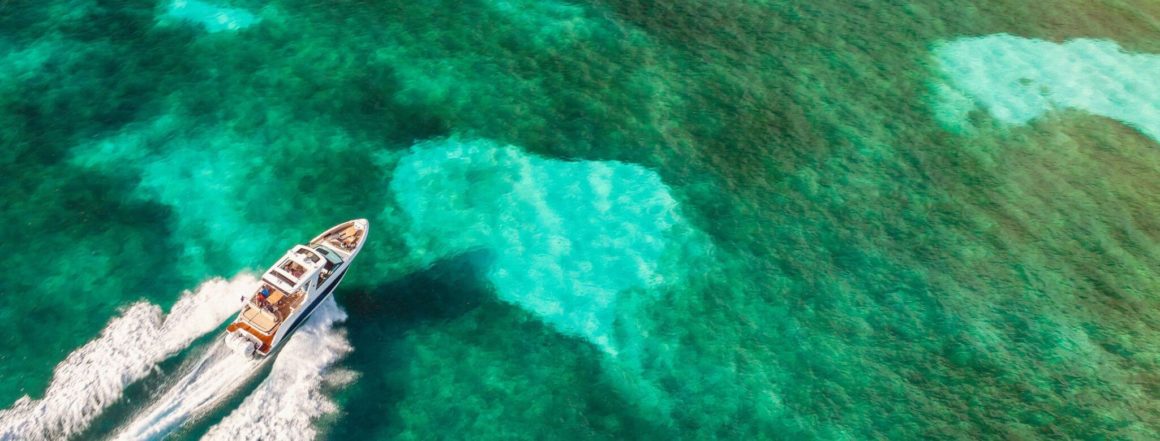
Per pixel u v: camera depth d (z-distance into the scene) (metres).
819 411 28.92
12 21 40.31
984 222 35.69
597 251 33.59
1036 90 42.22
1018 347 31.09
